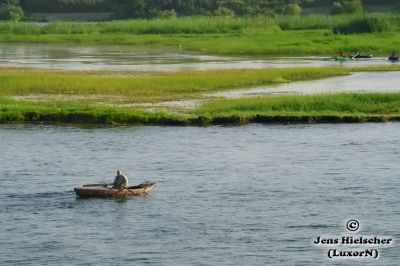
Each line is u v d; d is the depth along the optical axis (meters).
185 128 149.00
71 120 155.00
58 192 107.94
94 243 90.31
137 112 156.00
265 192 107.88
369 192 107.44
